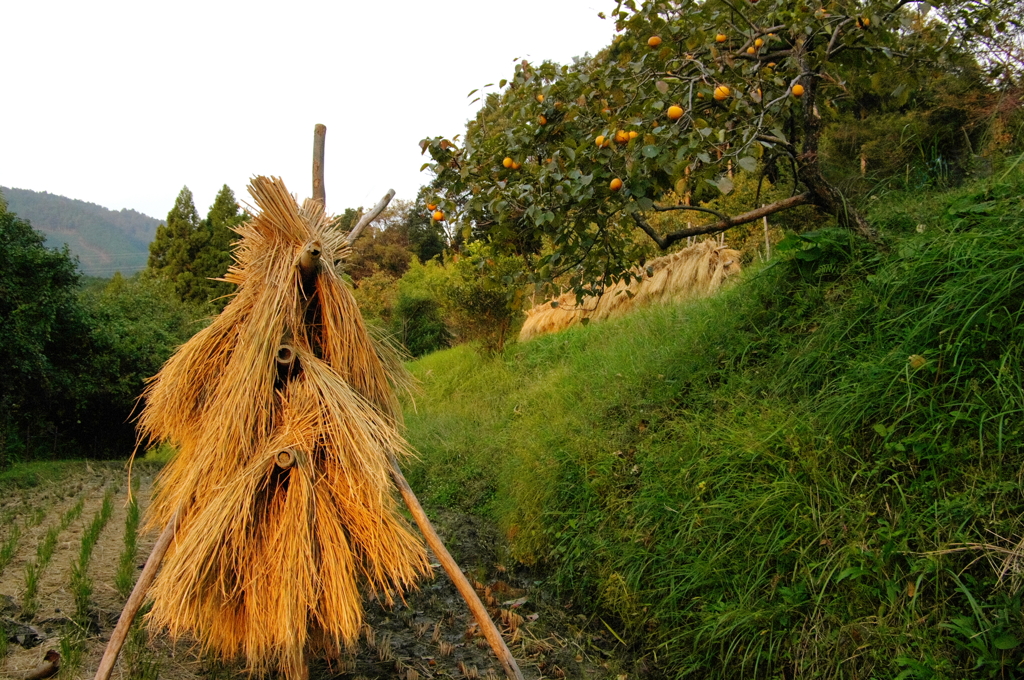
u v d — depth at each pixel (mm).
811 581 3291
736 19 5137
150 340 17906
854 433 3727
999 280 3539
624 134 4148
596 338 9266
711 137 3980
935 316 3750
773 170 5875
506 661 3012
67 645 3186
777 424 4160
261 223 3383
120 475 9086
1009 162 4754
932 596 2971
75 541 5074
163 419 3510
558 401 7152
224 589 2875
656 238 5129
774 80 5016
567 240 4844
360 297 26047
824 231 5086
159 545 3047
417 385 4004
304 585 2832
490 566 5180
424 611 4336
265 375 3137
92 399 16312
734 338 5391
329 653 3361
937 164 6066
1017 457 3068
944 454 3256
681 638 3676
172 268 32250
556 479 5355
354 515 3006
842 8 4918
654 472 4676
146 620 3566
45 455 15266
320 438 3113
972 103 5715
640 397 5812
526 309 14344
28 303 12680
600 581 4340
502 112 5500
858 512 3396
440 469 7348
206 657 3408
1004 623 2674
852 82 5191
